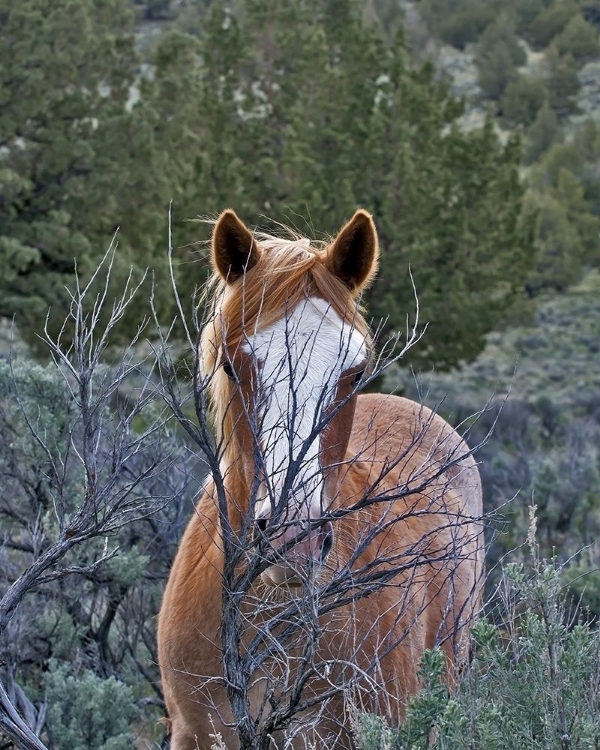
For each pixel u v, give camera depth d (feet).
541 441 104.47
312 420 19.08
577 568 40.47
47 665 33.22
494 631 18.54
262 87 132.05
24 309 104.58
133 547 34.19
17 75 110.32
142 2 449.89
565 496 61.11
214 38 132.36
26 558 36.40
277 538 17.92
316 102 124.98
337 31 140.46
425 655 18.06
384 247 112.47
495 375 184.75
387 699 20.97
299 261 21.07
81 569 19.27
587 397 145.79
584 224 293.84
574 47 508.53
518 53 488.85
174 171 127.44
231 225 21.66
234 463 21.12
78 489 33.45
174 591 22.93
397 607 22.72
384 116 117.39
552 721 17.24
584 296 256.11
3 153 114.62
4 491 35.19
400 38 129.29
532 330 225.97
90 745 29.25
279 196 115.55
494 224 121.39
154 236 120.88
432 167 117.91
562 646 18.47
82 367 18.19
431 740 20.40
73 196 117.60
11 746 20.90
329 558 21.57
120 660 35.22
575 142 363.56
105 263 103.76
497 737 16.62
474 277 117.29
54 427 33.45
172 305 106.93
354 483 23.47
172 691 22.98
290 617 19.88
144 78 131.23
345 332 20.45
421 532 26.53
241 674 18.12
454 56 520.42
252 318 20.47
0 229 111.65
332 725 21.72
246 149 123.95
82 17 115.14
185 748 23.00
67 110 117.50
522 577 19.22
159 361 17.70
